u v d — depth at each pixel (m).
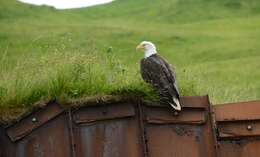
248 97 20.17
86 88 12.88
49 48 15.19
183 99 12.38
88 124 12.28
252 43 64.31
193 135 12.33
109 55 15.02
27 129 12.27
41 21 79.56
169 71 12.91
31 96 12.88
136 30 69.69
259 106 12.36
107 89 12.76
